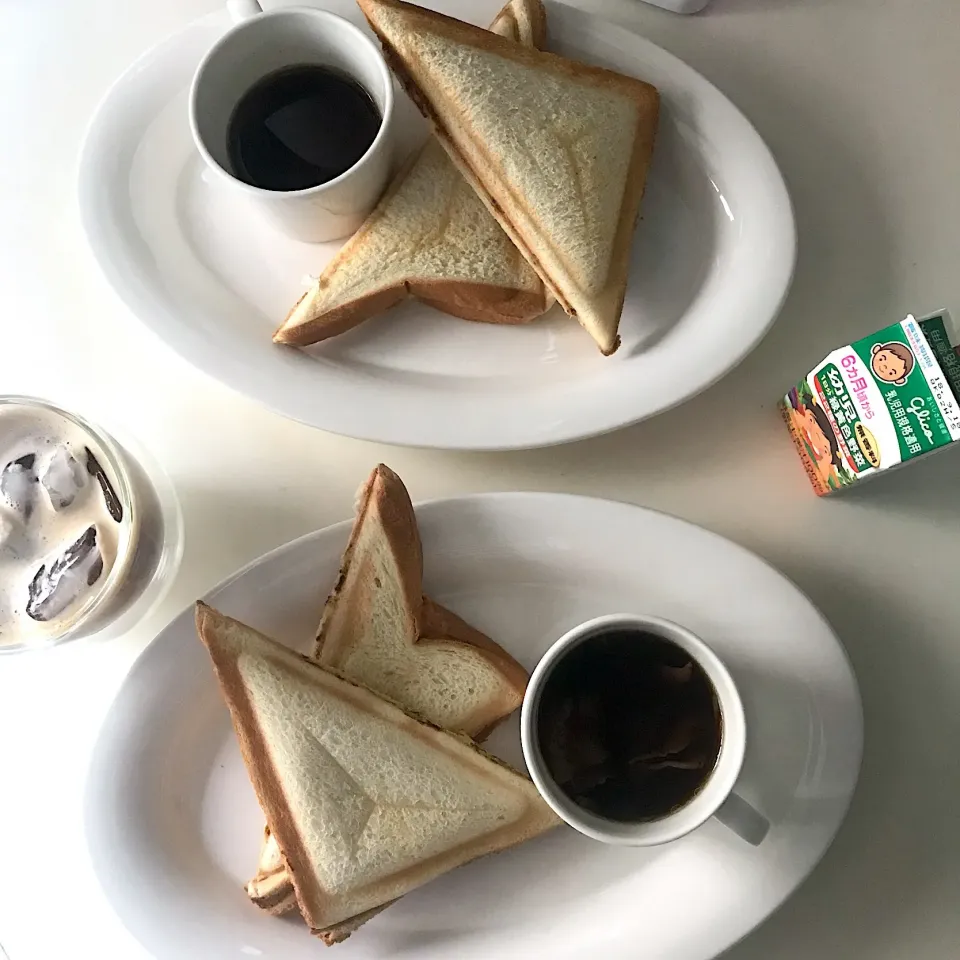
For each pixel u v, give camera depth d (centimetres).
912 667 46
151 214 47
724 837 43
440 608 44
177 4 51
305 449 48
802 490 47
